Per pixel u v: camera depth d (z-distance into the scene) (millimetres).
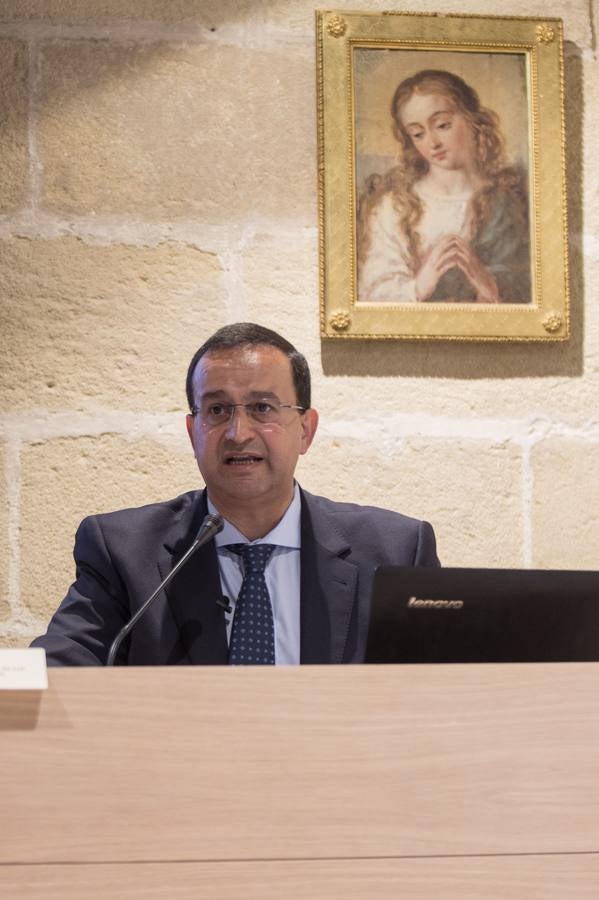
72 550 4586
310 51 4906
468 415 4836
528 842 2031
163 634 3684
